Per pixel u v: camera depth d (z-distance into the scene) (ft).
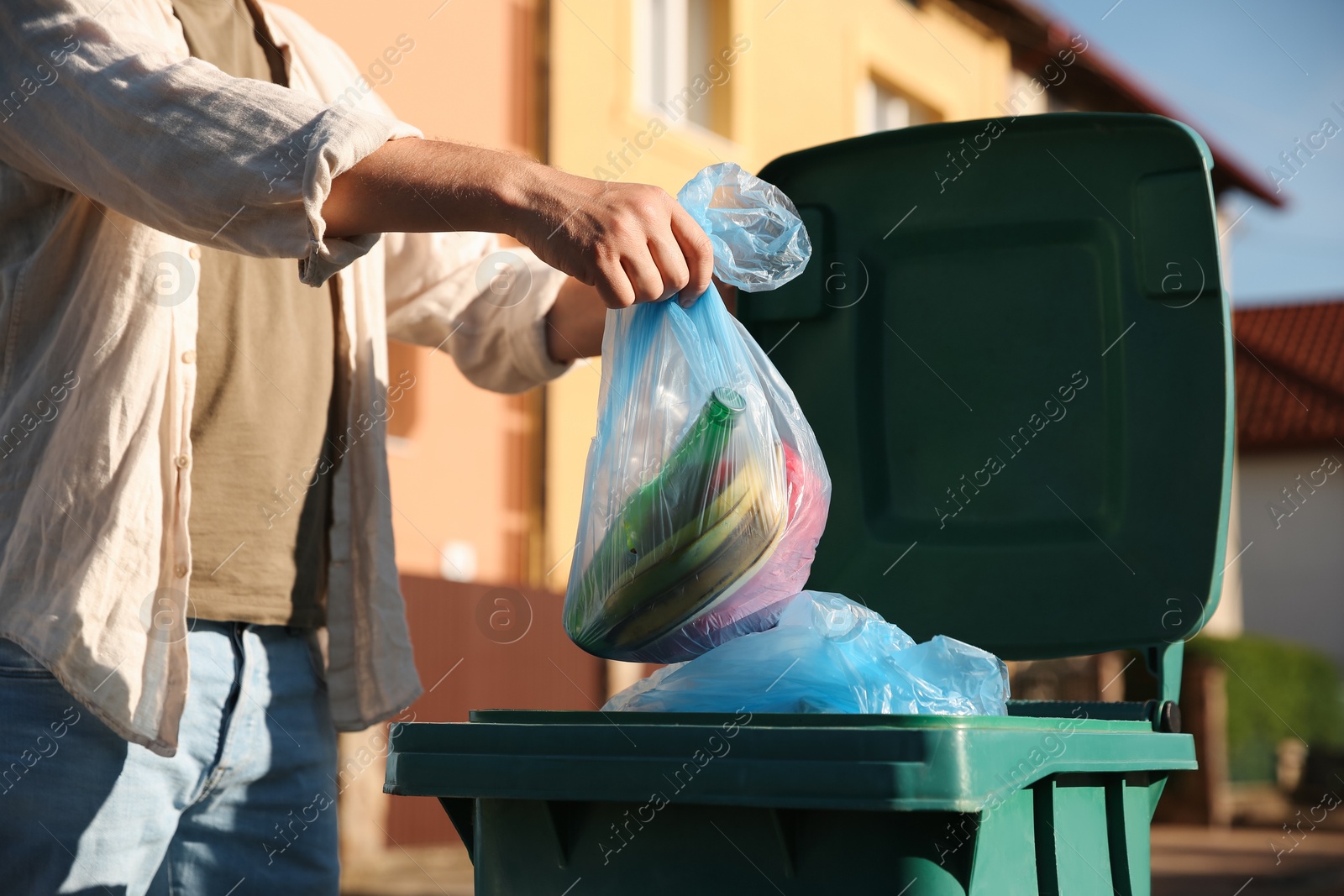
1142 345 8.38
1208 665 54.95
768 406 6.82
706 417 6.50
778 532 6.61
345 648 8.30
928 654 6.64
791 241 7.49
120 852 7.13
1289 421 98.53
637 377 6.74
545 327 9.32
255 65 8.39
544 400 33.32
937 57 47.39
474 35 31.27
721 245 7.27
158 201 6.46
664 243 6.22
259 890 7.92
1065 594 8.35
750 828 5.59
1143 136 8.48
